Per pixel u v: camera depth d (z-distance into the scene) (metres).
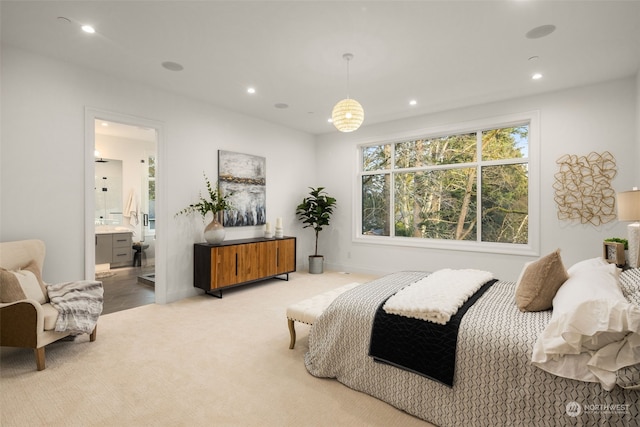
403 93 4.10
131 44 2.90
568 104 3.92
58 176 3.17
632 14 2.41
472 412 1.67
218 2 2.31
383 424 1.79
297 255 6.01
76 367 2.37
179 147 4.17
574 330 1.41
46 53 3.06
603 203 3.72
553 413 1.46
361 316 2.13
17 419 1.78
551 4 2.31
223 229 4.36
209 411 1.87
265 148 5.37
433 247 4.96
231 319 3.41
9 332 2.32
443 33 2.71
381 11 2.41
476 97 4.25
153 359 2.51
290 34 2.73
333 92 4.09
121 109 3.62
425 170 5.20
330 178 6.17
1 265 2.57
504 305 2.05
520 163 4.38
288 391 2.09
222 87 3.93
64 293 2.67
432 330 1.83
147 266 6.40
